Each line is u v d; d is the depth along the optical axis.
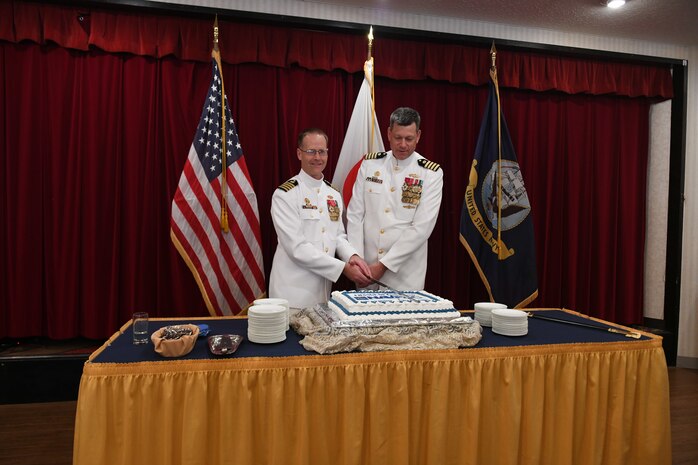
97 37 2.90
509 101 3.59
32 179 2.94
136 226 3.04
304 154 2.60
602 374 1.83
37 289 2.98
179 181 2.79
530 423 1.74
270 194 3.24
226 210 2.88
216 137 2.88
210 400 1.53
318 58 3.21
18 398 2.84
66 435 2.49
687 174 3.85
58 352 2.93
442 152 3.50
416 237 2.61
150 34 2.99
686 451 2.44
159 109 3.07
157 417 1.50
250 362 1.54
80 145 2.96
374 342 1.67
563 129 3.70
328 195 2.68
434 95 3.45
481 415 1.72
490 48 3.47
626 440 1.85
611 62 3.72
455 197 3.50
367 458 1.65
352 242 2.74
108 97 2.99
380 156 2.85
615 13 3.35
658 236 3.93
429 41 3.38
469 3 3.23
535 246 3.54
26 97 2.88
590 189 3.76
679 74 3.81
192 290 3.12
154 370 1.49
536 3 3.21
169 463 1.49
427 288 3.51
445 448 1.68
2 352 2.90
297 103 3.22
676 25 3.53
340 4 3.26
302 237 2.49
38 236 2.97
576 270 3.73
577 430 1.82
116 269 3.01
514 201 3.32
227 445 1.52
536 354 1.76
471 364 1.70
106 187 3.01
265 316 1.72
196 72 3.11
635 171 3.84
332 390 1.59
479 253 3.27
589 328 2.05
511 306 3.32
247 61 3.11
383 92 3.38
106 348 1.64
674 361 3.86
